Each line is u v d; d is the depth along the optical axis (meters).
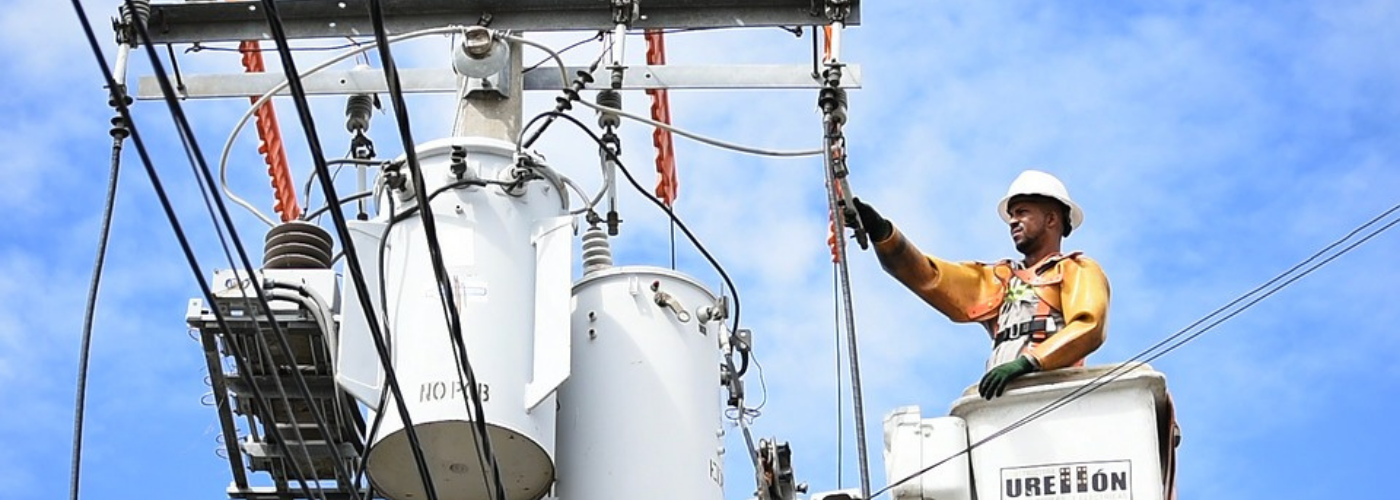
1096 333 10.02
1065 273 10.35
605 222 11.39
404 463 9.42
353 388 9.38
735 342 10.53
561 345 9.51
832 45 10.68
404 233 9.82
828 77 10.41
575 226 10.12
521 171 9.91
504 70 10.78
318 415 8.59
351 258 8.03
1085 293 10.17
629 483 9.71
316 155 7.58
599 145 10.62
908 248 10.66
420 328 9.48
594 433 9.84
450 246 9.72
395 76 7.38
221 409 10.38
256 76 11.39
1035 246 10.70
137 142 6.70
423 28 11.24
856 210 10.64
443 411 9.24
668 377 9.99
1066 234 10.84
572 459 9.80
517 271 9.73
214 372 10.10
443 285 8.55
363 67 11.47
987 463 9.77
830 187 9.77
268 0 6.97
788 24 10.98
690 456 9.84
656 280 10.23
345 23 11.32
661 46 12.03
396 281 9.68
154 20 11.17
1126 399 9.74
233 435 10.53
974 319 10.65
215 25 11.23
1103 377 9.77
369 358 9.49
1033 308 10.31
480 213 9.84
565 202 10.26
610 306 10.16
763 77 11.06
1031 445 9.74
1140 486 9.55
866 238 10.70
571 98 10.61
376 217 10.10
